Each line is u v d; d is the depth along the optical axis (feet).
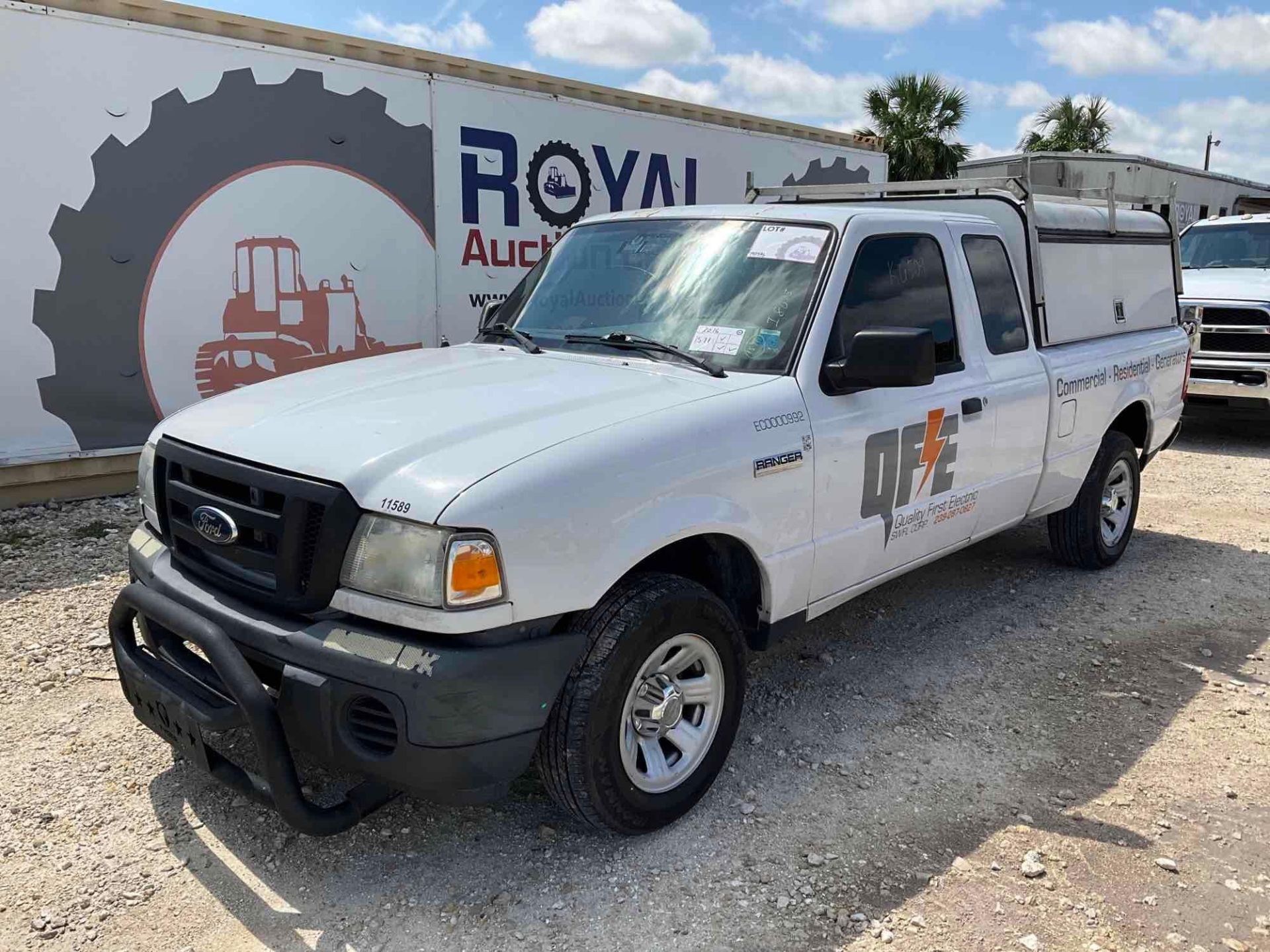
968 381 14.14
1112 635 16.33
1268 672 15.01
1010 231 16.30
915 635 16.16
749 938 8.91
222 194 23.49
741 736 12.59
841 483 11.89
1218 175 63.46
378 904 9.24
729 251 12.91
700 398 10.64
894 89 83.71
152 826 10.30
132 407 22.94
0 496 21.49
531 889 9.50
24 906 9.07
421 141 26.71
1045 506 17.11
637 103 31.99
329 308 25.71
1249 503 25.75
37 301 21.34
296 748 9.02
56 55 20.83
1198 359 33.91
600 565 9.16
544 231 29.91
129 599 9.90
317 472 8.89
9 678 13.50
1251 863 10.23
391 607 8.52
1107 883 9.84
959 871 9.93
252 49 23.39
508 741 8.74
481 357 12.65
